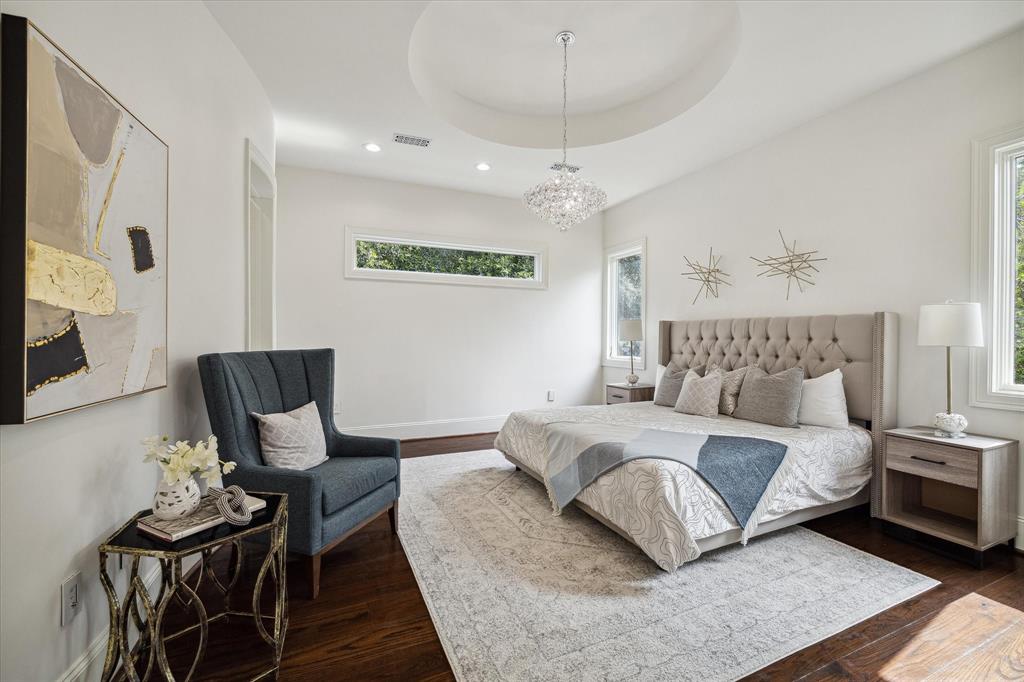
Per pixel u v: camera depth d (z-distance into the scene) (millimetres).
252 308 3641
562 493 2779
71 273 1260
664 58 3018
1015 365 2459
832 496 2646
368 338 4758
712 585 2053
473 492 3271
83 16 1381
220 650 1631
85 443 1386
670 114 3352
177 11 1989
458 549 2402
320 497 1970
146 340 1673
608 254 5832
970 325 2334
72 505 1324
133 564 1299
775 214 3682
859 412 2986
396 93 3057
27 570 1159
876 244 3008
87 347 1332
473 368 5254
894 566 2232
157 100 1830
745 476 2338
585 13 2580
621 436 2705
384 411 4836
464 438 5020
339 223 4621
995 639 1703
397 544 2475
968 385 2566
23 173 1086
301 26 2414
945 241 2670
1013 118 2402
